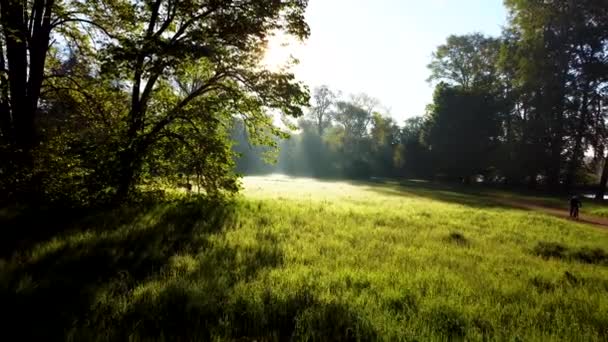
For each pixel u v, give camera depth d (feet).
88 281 20.44
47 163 44.37
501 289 22.09
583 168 186.29
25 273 20.47
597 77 166.71
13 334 14.08
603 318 18.51
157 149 51.01
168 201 53.62
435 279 23.22
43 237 30.40
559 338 16.08
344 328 15.67
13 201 43.34
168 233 33.30
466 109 221.46
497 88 226.99
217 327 15.05
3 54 51.90
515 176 200.44
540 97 181.88
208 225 38.22
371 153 325.01
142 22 52.90
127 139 46.73
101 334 13.96
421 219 56.08
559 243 42.01
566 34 175.32
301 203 68.74
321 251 30.30
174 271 22.26
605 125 170.30
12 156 43.50
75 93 56.59
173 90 57.72
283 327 15.85
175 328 15.23
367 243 34.30
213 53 47.62
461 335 16.01
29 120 48.73
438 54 241.55
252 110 54.49
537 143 183.52
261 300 17.75
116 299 17.72
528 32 181.57
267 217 46.19
